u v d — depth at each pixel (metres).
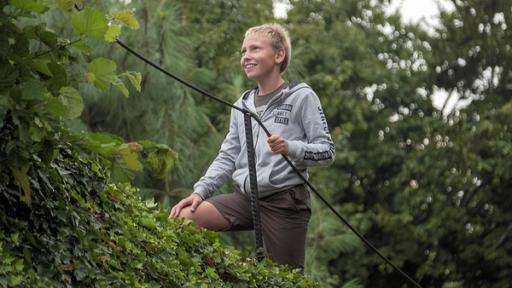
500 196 24.06
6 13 5.01
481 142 23.84
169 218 6.43
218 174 7.07
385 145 24.48
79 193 5.47
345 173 23.64
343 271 22.61
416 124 25.00
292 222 6.91
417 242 23.52
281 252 6.91
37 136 4.97
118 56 14.56
